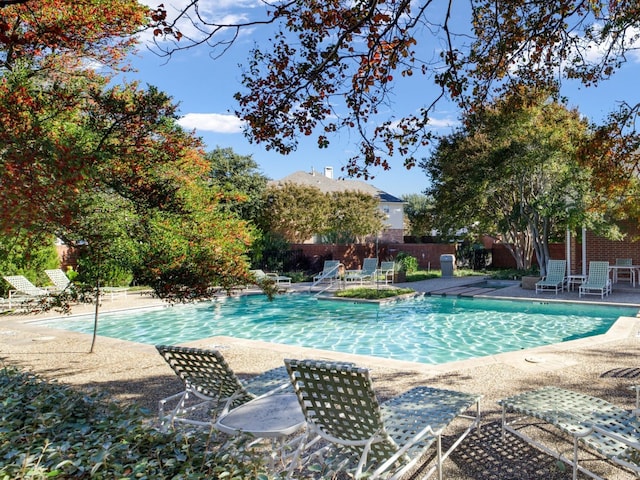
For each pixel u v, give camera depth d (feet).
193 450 9.58
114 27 18.26
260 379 16.96
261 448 13.50
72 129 15.69
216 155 95.20
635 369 22.38
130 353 27.81
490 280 72.08
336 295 57.57
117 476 8.29
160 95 16.75
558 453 13.11
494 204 77.92
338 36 15.81
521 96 20.36
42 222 11.39
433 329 40.34
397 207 146.92
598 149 18.44
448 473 12.83
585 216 54.44
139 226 18.72
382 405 14.14
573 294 53.78
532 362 23.93
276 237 90.02
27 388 13.48
